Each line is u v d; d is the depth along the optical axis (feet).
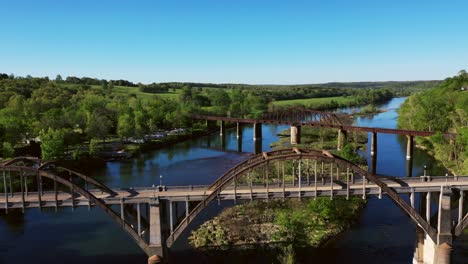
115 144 460.14
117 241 197.77
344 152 333.42
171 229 165.17
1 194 181.68
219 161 399.44
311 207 215.72
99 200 159.22
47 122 398.62
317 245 187.73
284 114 634.43
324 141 493.77
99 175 339.77
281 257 168.04
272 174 292.40
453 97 492.54
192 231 202.80
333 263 171.22
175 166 375.66
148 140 497.05
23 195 164.25
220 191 163.32
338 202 216.13
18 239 200.64
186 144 516.73
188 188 185.06
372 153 405.39
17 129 347.77
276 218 213.05
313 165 307.78
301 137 534.78
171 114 599.57
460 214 170.81
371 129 406.41
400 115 552.82
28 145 359.05
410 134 381.81
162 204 170.19
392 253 181.06
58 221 224.12
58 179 158.40
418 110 475.31
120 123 462.60
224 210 229.45
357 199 235.81
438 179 188.14
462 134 333.62
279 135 592.19
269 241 190.29
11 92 600.39
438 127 427.33
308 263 170.91
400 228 207.41
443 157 363.56
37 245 193.36
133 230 162.91
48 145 327.47
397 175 319.06
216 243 188.85
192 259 175.01
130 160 406.21
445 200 168.14
